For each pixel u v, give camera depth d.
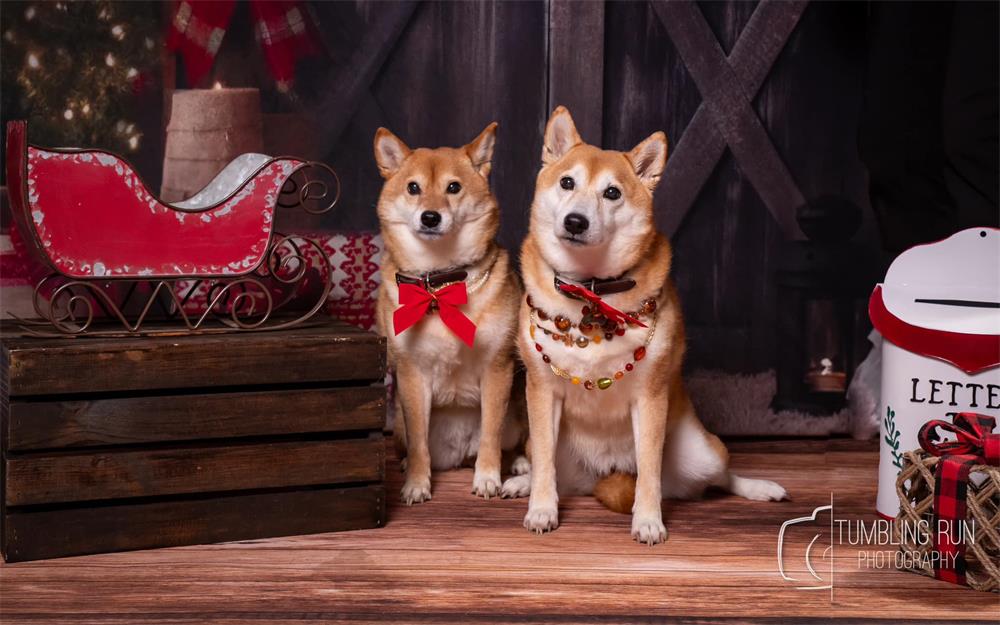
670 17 3.16
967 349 2.07
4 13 2.89
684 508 2.51
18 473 2.02
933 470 1.89
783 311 3.30
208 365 2.19
